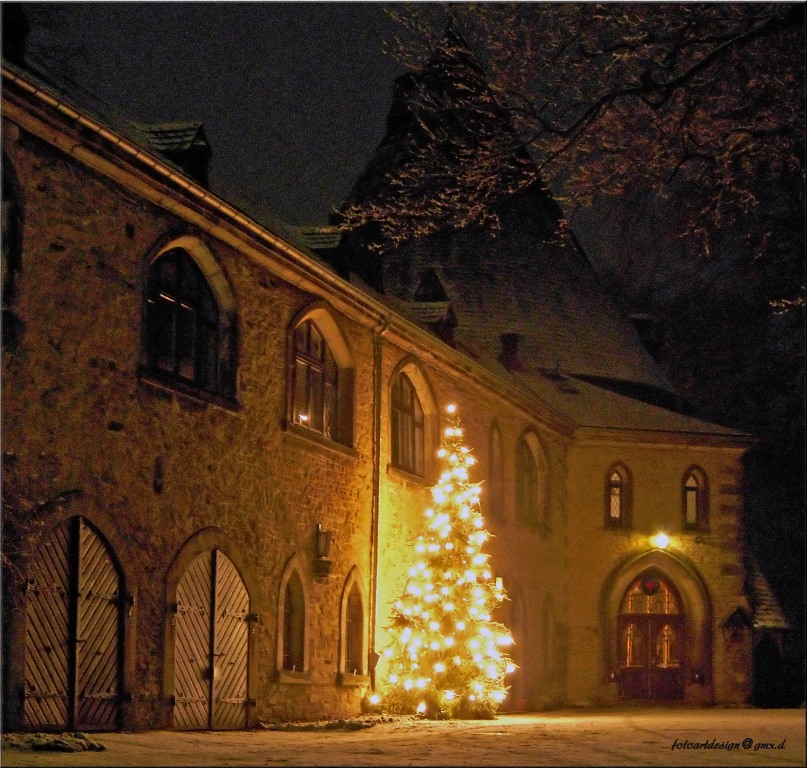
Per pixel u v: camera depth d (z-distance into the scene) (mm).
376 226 26594
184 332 17000
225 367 17859
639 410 36125
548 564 32094
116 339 15203
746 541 38594
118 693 14867
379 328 22562
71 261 14438
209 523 17078
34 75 15078
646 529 34375
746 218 23156
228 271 17766
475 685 21703
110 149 14867
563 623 33281
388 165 33812
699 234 23234
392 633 22234
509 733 16531
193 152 17562
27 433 13586
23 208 13711
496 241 39219
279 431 19141
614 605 33844
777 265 28203
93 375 14734
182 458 16484
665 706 33562
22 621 13297
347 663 21500
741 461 35469
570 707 32750
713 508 34906
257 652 18125
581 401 35844
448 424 25812
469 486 23078
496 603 22938
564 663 33125
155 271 16359
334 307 21062
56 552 14062
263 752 12375
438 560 22359
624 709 31578
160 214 16172
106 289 15047
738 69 17828
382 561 22734
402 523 23734
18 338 13516
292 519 19469
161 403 16078
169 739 14055
